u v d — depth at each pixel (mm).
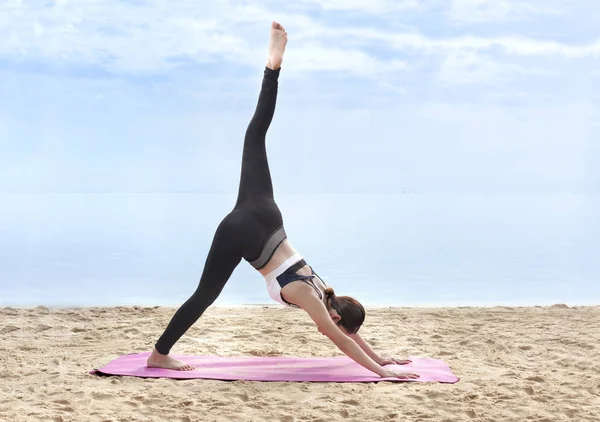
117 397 4129
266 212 4883
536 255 14055
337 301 4965
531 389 4402
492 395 4285
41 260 12859
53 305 8305
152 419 3754
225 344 5922
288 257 4867
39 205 43219
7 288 9703
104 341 5934
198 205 45781
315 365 5039
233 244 4816
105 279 10625
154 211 34875
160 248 15023
